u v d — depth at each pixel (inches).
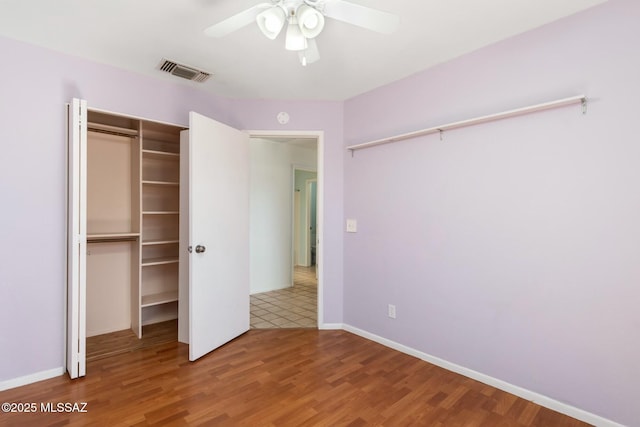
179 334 117.8
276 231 207.3
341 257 135.3
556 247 79.0
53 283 93.5
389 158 117.1
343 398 82.6
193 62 102.3
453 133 98.6
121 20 80.1
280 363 102.0
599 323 73.1
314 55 73.6
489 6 73.5
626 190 69.9
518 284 85.1
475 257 93.6
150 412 75.6
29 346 89.5
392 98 116.2
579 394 75.5
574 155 76.4
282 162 210.1
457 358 97.4
